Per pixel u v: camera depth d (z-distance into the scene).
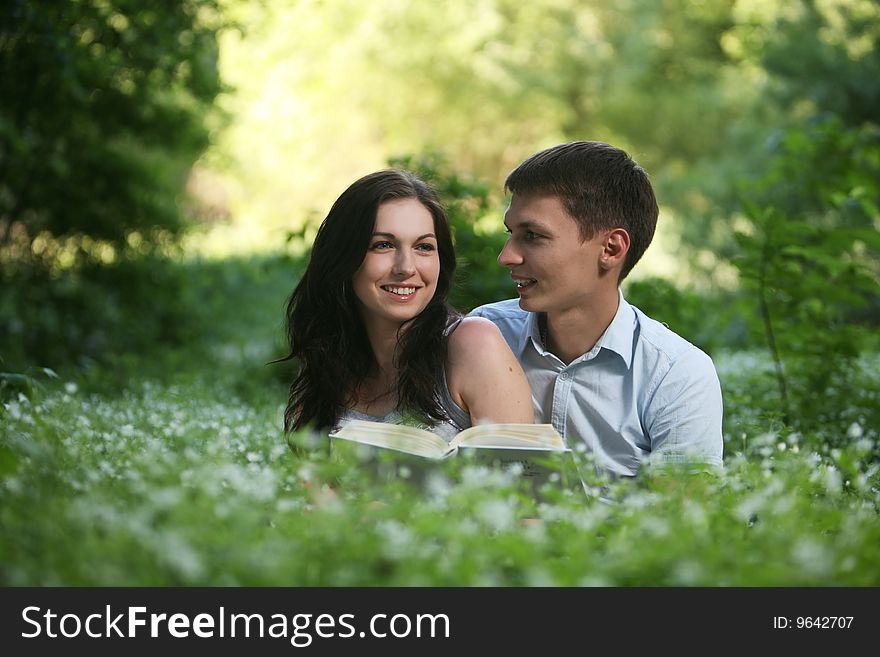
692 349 5.74
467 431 4.45
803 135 11.15
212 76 17.66
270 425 7.27
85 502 3.51
